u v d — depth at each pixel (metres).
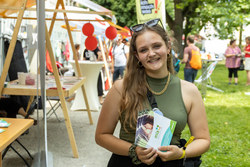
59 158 4.25
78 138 5.20
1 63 6.50
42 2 2.97
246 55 12.20
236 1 14.34
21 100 6.05
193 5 21.16
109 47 12.22
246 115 7.24
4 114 4.52
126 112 1.74
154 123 1.66
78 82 5.13
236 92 10.62
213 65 9.49
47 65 7.15
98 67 7.29
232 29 16.91
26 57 8.74
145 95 1.75
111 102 1.80
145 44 1.73
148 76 1.80
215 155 4.55
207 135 1.83
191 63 8.88
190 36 8.93
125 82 1.78
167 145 1.67
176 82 1.81
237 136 5.55
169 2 28.03
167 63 1.89
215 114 7.29
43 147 2.85
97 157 4.35
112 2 26.12
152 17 4.48
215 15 15.05
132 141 1.76
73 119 6.51
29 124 2.92
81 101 7.36
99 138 1.82
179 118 1.74
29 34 7.48
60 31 13.34
